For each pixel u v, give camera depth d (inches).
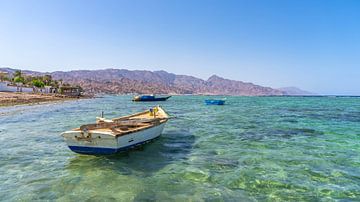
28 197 271.9
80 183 314.0
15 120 960.3
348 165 391.2
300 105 2316.7
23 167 379.6
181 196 276.2
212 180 325.4
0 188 297.0
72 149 407.5
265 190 294.7
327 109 1726.1
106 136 387.2
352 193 287.6
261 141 575.8
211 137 624.4
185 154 457.7
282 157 435.2
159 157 436.5
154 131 541.6
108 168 374.9
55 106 1845.5
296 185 310.0
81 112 1371.8
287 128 772.6
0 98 1927.9
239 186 306.2
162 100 3208.7
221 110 1611.7
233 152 472.4
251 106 2126.0
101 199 267.0
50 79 5359.3
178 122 924.6
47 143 544.4
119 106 2066.9
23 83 4347.9
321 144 542.9
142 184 311.1
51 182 317.1
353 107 1993.1
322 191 292.8
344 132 698.8
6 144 534.0
